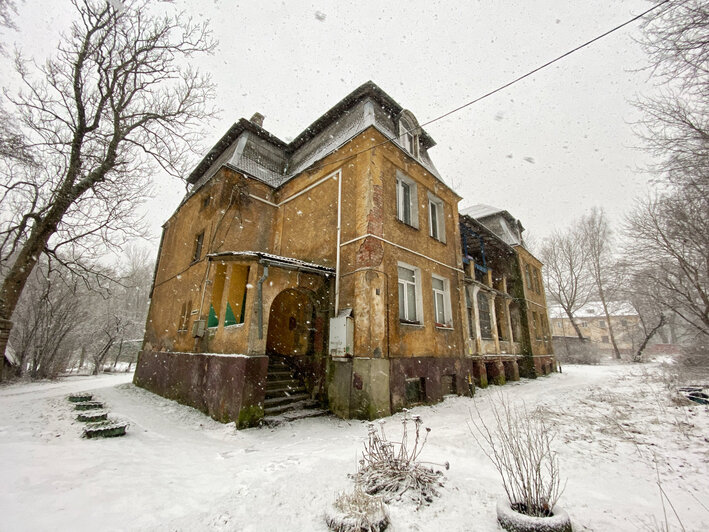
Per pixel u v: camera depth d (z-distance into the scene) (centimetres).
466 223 1516
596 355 2920
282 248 1182
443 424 700
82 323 2220
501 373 1419
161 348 1252
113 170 1391
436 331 1048
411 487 352
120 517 294
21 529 262
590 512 308
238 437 625
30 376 1684
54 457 446
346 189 995
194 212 1305
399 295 973
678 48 627
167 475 409
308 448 543
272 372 934
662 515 299
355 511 287
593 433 577
